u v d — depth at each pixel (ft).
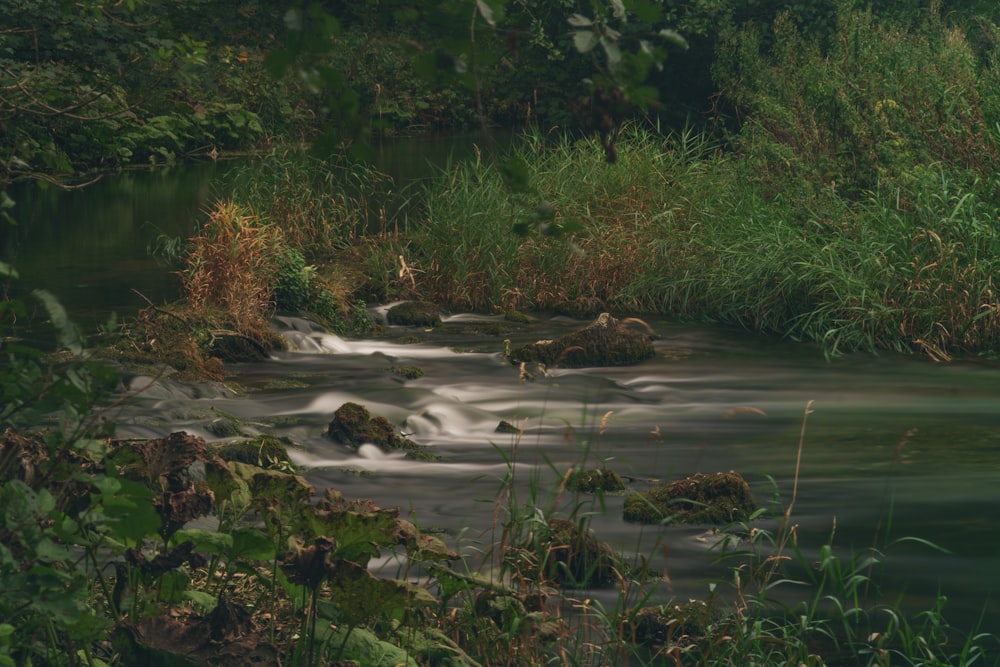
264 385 32.09
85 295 42.45
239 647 12.45
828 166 42.96
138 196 68.18
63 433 11.49
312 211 50.55
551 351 35.27
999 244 36.68
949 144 41.32
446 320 41.47
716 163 49.42
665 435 28.30
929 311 36.04
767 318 39.60
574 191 46.96
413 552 14.20
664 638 16.43
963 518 22.17
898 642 16.92
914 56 49.83
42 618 11.80
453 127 106.42
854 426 28.91
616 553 19.27
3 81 16.52
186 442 14.07
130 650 12.32
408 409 29.50
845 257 38.83
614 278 43.24
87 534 13.26
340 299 40.63
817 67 48.62
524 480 24.38
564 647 15.74
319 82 10.14
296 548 12.64
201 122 87.56
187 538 13.34
